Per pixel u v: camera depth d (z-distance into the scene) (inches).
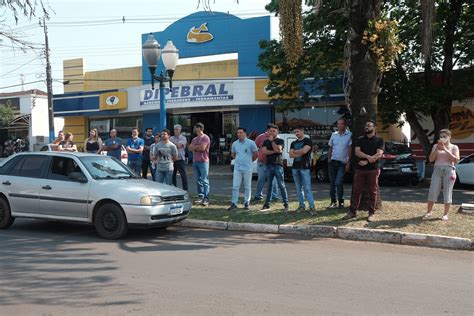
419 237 303.7
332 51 761.6
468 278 229.5
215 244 311.4
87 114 1214.3
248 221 367.2
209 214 396.5
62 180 354.3
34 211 360.5
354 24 368.8
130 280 226.4
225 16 1073.5
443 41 729.6
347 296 201.9
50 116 1219.9
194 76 1134.4
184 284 219.5
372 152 345.1
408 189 645.3
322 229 334.3
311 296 201.9
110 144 540.7
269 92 885.2
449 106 745.6
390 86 731.4
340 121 393.1
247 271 242.2
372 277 231.0
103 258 272.1
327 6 659.4
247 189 414.0
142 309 186.4
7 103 1652.3
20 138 1657.2
